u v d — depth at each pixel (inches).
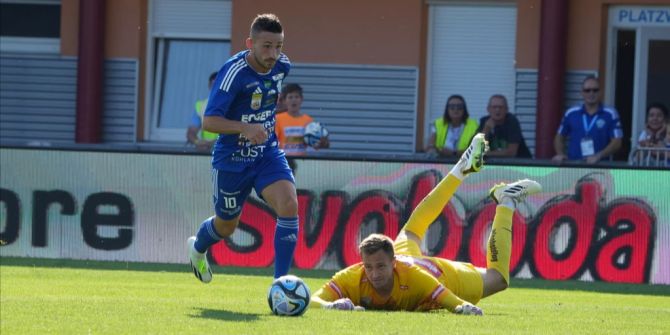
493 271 862.5
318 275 1269.7
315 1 1921.8
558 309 901.2
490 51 1889.8
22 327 655.1
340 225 1328.7
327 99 1926.7
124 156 1359.5
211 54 1996.8
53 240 1370.6
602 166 1291.8
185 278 1205.1
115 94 1985.7
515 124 1589.6
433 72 1909.4
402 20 1902.1
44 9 2010.3
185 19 1985.7
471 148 907.4
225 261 1352.1
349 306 792.9
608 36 1827.0
